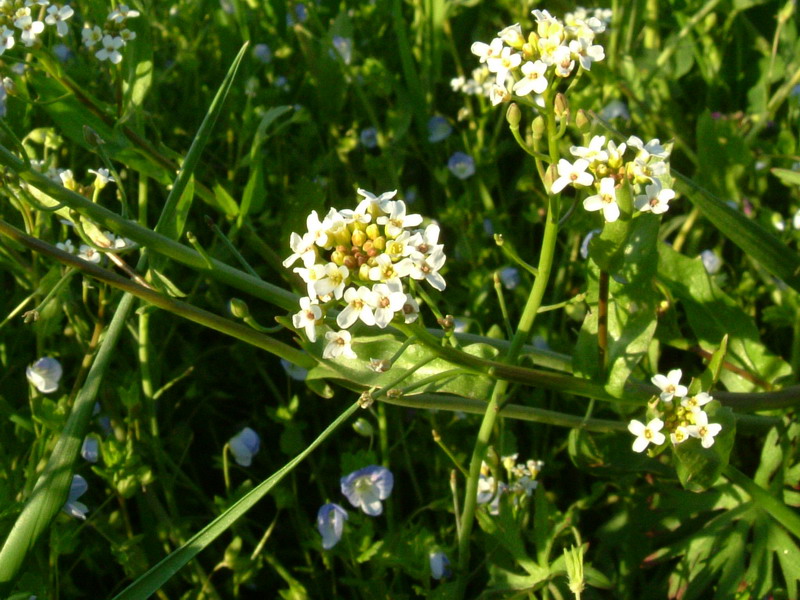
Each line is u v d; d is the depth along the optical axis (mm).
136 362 215
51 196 146
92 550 185
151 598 187
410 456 207
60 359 211
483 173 255
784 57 282
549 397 212
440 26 277
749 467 201
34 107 207
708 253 230
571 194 246
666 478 180
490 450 165
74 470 141
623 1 267
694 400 133
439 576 165
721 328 183
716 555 165
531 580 159
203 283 233
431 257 119
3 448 178
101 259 173
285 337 232
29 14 165
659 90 275
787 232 221
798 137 264
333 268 119
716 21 283
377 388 148
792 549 160
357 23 313
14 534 134
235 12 272
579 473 203
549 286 238
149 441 192
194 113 265
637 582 182
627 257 139
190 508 204
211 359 231
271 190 259
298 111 247
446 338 135
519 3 291
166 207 161
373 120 260
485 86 255
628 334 141
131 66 187
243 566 175
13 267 197
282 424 216
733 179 234
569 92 132
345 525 170
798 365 203
